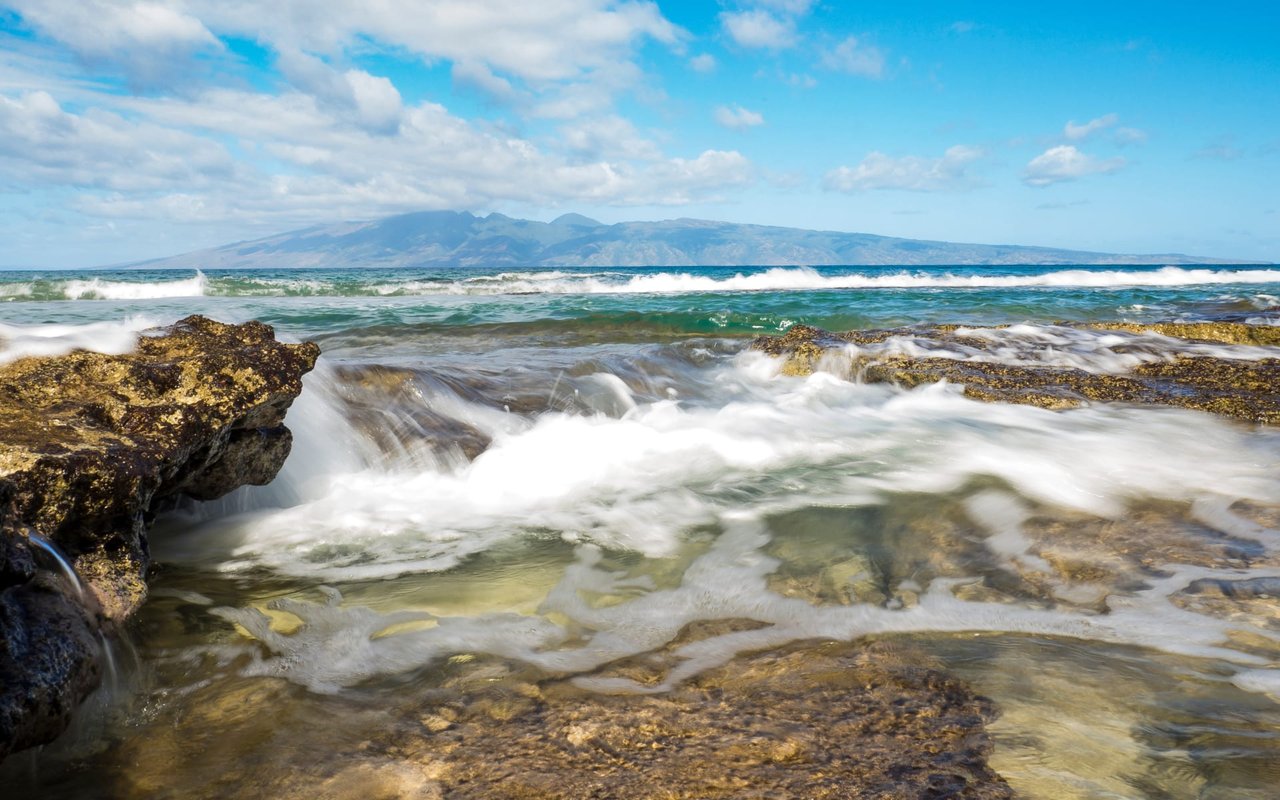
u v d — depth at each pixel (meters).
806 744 2.20
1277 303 17.88
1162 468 5.56
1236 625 3.01
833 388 8.50
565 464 5.68
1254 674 2.61
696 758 2.14
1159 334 11.15
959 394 7.96
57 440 3.17
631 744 2.22
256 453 4.24
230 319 14.20
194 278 27.36
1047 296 23.98
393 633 3.07
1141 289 31.97
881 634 2.97
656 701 2.48
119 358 3.96
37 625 2.35
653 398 7.96
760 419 7.16
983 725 2.29
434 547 4.13
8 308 18.12
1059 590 3.41
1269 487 5.07
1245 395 7.53
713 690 2.54
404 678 2.70
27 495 2.86
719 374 9.38
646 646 2.92
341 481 5.20
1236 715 2.34
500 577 3.70
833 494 5.05
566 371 8.17
